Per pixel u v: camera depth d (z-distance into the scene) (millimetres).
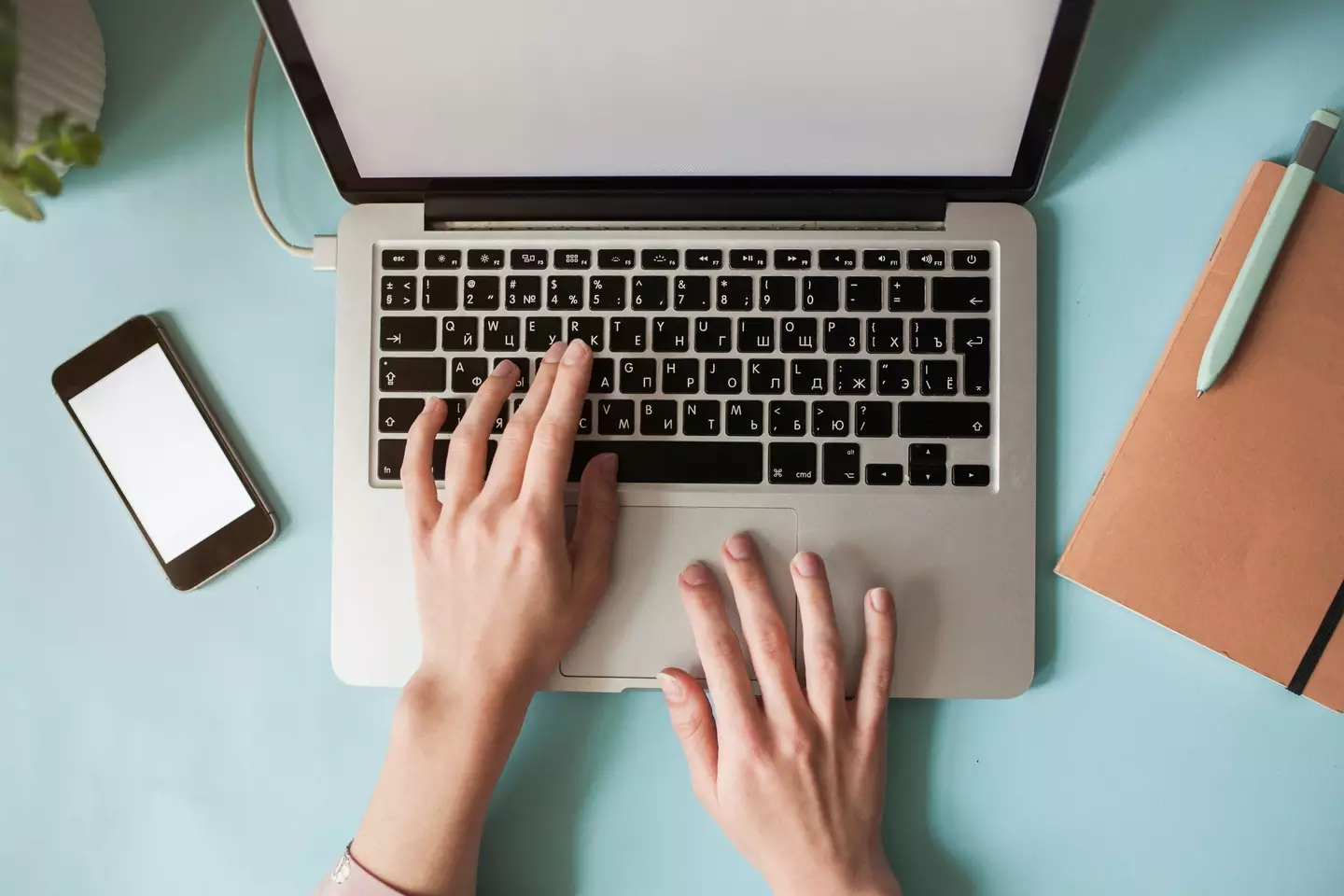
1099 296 521
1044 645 519
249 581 531
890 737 521
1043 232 523
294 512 531
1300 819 512
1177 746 517
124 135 534
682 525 498
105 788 531
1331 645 484
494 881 523
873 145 467
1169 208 521
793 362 496
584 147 470
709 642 484
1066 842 518
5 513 534
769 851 478
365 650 504
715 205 499
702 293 498
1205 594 492
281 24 418
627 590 500
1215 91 521
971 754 521
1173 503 495
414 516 489
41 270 533
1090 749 518
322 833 528
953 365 494
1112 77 525
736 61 433
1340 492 487
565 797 525
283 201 537
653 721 525
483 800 480
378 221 502
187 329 533
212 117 537
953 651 495
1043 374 521
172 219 535
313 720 530
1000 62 431
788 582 500
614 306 499
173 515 523
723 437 497
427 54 430
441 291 501
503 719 478
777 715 481
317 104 449
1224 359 486
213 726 531
